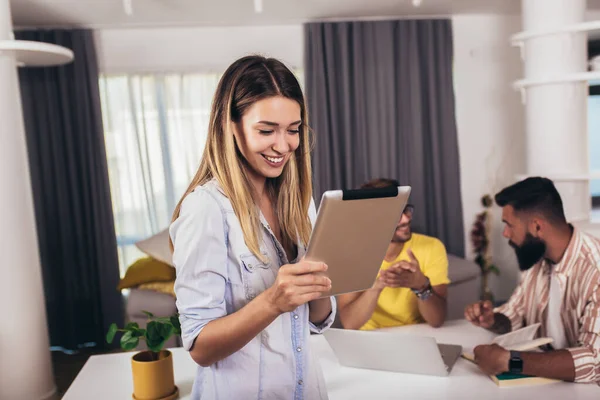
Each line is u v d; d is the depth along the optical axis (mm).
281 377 1148
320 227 974
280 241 1221
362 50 4188
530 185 1804
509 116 4449
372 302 2139
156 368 1612
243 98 1030
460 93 4430
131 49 4109
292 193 1200
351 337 1706
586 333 1654
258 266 1102
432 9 4043
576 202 2684
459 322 2186
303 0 3633
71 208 4035
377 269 1113
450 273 3795
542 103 2686
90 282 4074
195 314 1024
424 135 4328
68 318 4023
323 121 4176
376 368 1729
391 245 2402
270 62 1063
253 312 971
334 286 1066
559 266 1812
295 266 951
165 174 4191
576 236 1791
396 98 4266
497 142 4477
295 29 4230
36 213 3977
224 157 1067
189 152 4207
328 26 4125
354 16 4086
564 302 1812
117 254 4074
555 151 2674
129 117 4145
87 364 1926
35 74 3912
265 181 1219
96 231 4016
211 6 3656
